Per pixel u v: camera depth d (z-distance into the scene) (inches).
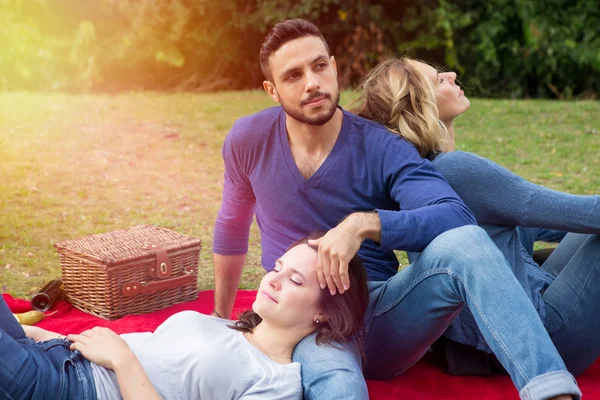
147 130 399.5
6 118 409.7
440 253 107.3
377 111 131.6
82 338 107.0
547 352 98.3
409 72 132.8
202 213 264.2
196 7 567.5
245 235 145.4
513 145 377.1
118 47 561.0
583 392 124.5
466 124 431.5
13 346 100.9
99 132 388.5
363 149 123.6
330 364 105.7
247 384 103.6
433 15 562.9
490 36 575.8
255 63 593.0
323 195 124.2
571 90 596.4
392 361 122.3
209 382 102.4
